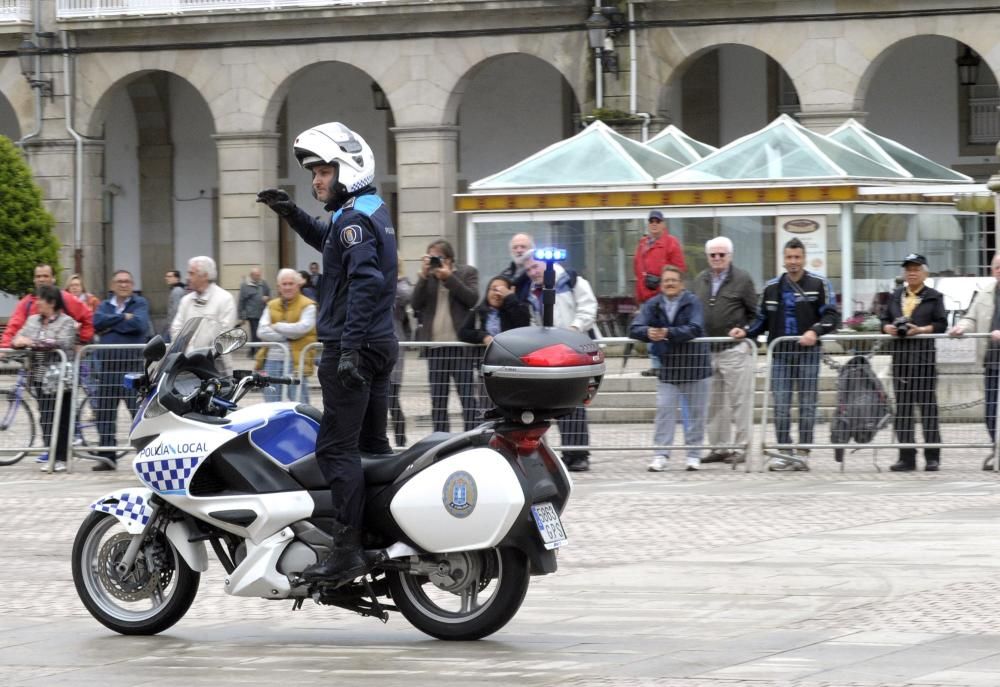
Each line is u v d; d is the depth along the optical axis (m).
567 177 31.00
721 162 30.52
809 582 12.79
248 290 40.47
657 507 17.19
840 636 10.80
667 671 9.88
